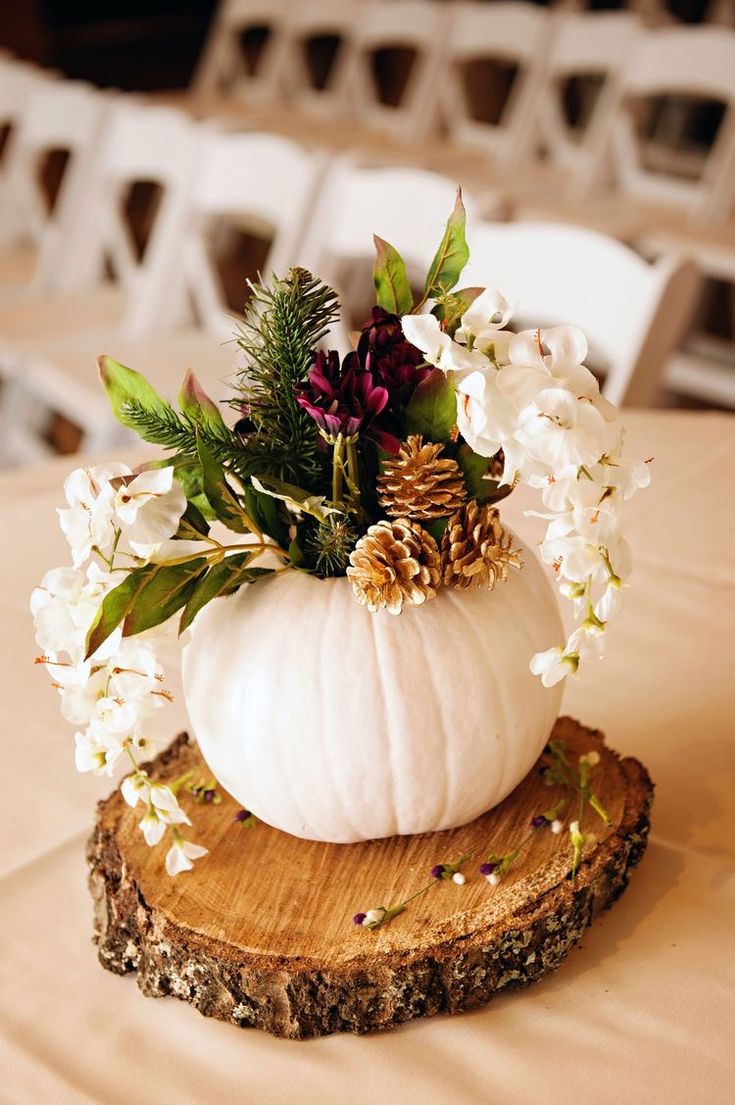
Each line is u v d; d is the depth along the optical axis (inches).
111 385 26.3
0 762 36.6
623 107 108.3
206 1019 27.6
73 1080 25.8
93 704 25.9
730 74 98.8
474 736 27.4
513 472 24.8
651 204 107.9
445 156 125.3
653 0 129.5
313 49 230.8
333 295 26.9
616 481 24.3
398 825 28.9
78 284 110.6
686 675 39.1
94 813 34.2
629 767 32.6
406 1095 25.1
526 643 28.0
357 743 27.0
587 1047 26.0
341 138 131.3
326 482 27.9
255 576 28.0
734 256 92.0
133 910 28.4
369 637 27.0
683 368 100.6
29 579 46.6
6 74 120.3
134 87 269.6
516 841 29.9
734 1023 26.2
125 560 39.8
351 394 25.1
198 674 28.4
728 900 29.9
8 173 119.3
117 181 104.4
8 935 30.2
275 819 29.1
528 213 103.7
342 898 28.4
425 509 26.3
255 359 26.9
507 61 179.6
